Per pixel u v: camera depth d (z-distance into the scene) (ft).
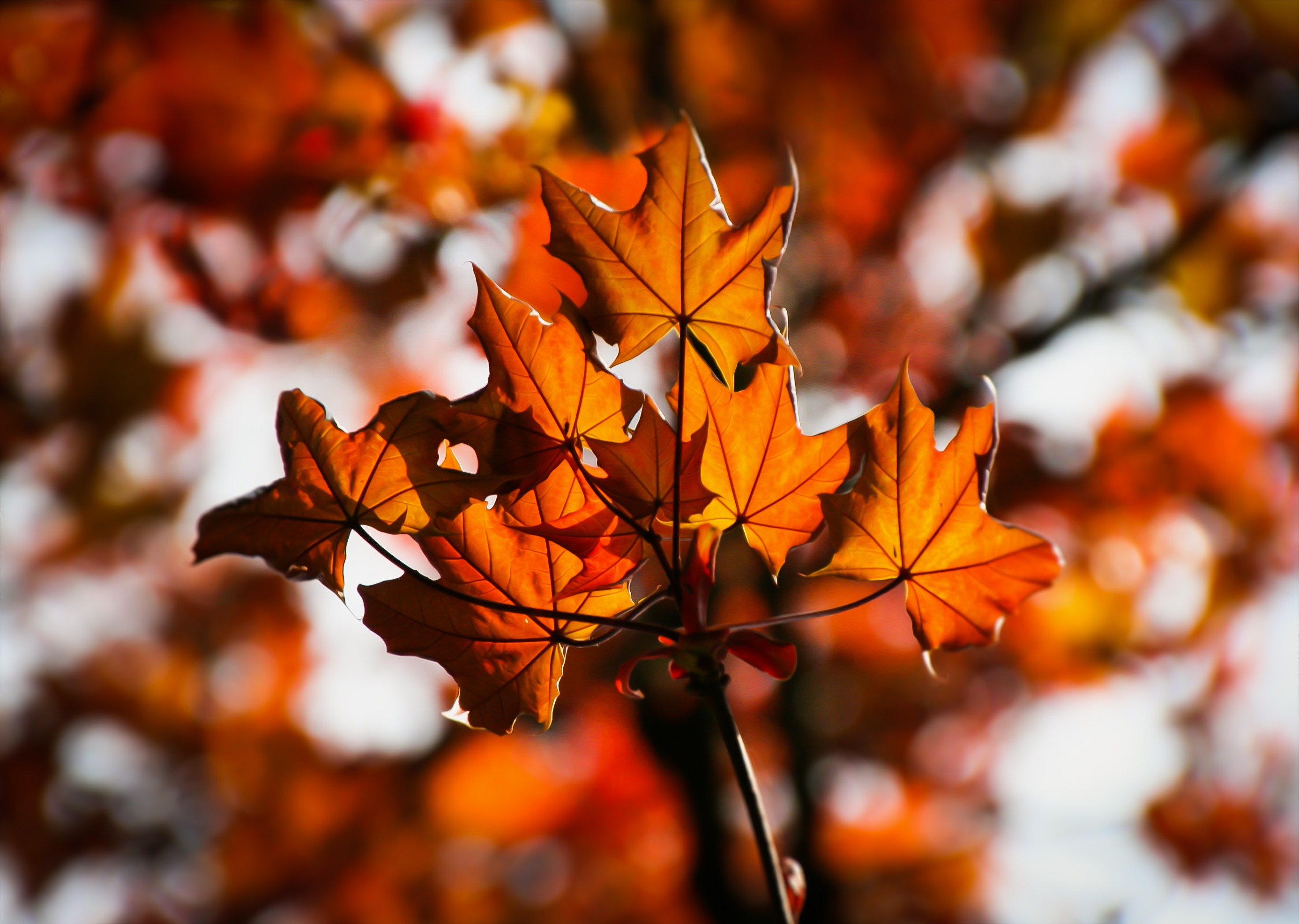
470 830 18.15
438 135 6.65
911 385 2.34
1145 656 15.62
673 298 2.29
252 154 7.81
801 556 12.62
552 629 2.49
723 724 2.17
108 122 9.01
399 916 18.08
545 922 18.28
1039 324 14.10
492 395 2.25
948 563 2.39
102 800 17.12
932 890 16.70
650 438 2.31
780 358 2.28
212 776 17.79
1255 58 13.00
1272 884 15.05
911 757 16.85
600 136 8.42
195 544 2.14
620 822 17.95
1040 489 14.03
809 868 14.02
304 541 2.28
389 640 2.44
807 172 13.32
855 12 12.81
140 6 8.35
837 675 15.97
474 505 2.37
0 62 8.93
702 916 15.56
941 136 13.67
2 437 13.50
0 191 9.91
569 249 2.27
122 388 13.23
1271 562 14.74
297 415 2.14
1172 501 14.29
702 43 12.46
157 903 17.51
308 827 17.75
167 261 9.20
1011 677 16.22
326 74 7.78
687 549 2.48
